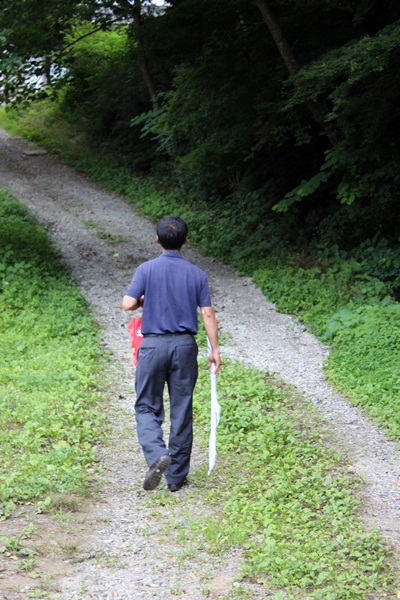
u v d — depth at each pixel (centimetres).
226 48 1557
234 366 941
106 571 414
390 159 1318
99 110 2641
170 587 395
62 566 417
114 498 538
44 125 2803
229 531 465
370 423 761
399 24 1115
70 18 1789
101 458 623
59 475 553
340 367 940
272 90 1539
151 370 529
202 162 1778
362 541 461
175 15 1666
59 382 815
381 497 559
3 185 2183
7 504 483
